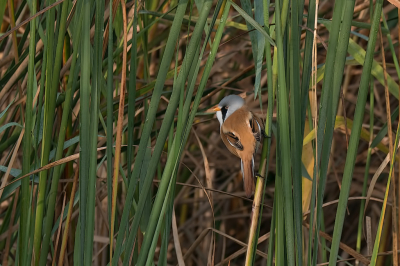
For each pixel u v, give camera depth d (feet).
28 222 12.17
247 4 12.57
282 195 11.08
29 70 11.59
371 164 27.66
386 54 26.20
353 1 10.12
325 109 10.42
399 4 10.70
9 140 15.21
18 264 12.35
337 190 29.35
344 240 28.66
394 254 11.60
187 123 10.92
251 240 11.80
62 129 11.89
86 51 10.62
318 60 26.11
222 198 27.78
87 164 10.80
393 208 11.80
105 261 21.88
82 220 10.87
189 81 10.52
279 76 10.21
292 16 10.46
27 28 15.49
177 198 26.32
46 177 12.25
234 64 28.17
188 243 29.30
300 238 10.78
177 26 10.37
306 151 17.29
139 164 10.41
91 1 11.01
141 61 20.99
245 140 15.62
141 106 18.01
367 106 27.50
